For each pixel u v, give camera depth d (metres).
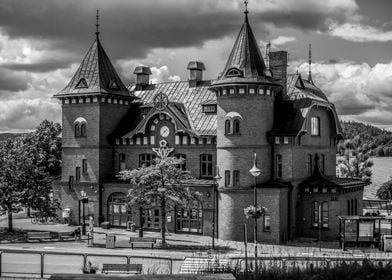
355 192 50.75
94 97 53.84
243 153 46.28
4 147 51.91
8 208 49.66
